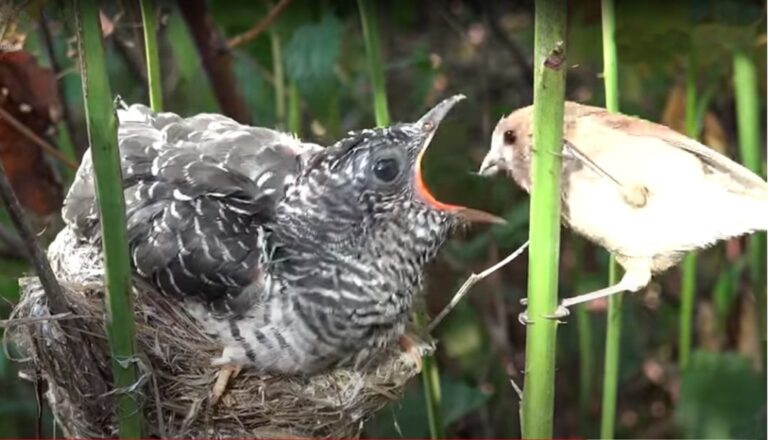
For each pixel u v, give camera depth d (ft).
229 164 2.06
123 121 2.10
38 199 2.36
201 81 2.53
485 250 2.62
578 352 2.72
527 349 1.72
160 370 1.98
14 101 2.29
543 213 1.69
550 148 1.68
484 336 2.64
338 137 2.32
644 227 1.82
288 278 1.97
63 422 2.03
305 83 2.25
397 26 2.89
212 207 2.00
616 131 1.82
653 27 2.20
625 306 2.66
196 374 1.98
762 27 2.19
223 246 1.97
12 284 2.38
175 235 1.98
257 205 2.01
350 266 1.97
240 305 1.97
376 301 1.97
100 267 2.00
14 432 2.54
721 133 2.48
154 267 1.98
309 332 1.97
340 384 2.00
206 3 2.41
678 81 2.43
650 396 2.76
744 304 2.58
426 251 1.99
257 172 2.05
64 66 2.51
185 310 1.99
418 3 2.97
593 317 2.67
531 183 1.71
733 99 2.56
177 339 1.98
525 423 1.73
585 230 1.85
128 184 2.04
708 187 1.81
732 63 2.29
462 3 2.92
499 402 2.62
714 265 2.71
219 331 1.98
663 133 1.82
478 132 2.78
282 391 1.99
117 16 2.25
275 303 1.97
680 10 2.19
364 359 2.01
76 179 2.07
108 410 1.95
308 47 2.24
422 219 1.97
